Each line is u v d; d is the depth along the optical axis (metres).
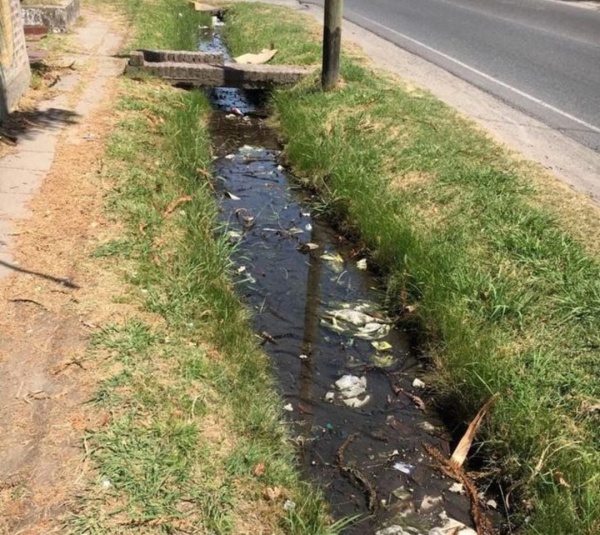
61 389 3.28
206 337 3.94
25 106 7.04
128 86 8.17
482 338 4.15
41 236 4.53
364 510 3.32
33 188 5.19
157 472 2.90
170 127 7.14
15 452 2.91
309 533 2.87
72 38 10.39
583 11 17.27
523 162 6.36
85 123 6.72
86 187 5.30
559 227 5.12
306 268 5.47
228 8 16.02
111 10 13.09
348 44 11.27
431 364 4.39
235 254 5.57
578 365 3.83
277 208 6.43
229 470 3.01
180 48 11.30
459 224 5.26
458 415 3.98
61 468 2.86
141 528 2.65
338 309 4.97
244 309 4.71
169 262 4.55
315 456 3.63
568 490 3.17
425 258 4.97
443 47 11.65
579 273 4.48
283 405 3.95
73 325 3.73
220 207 6.32
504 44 12.14
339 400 4.07
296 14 14.43
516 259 4.74
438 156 6.38
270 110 9.04
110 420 3.12
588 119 7.95
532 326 4.17
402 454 3.70
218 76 8.95
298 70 9.19
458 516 3.35
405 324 4.79
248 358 3.98
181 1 16.06
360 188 6.15
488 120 7.70
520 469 3.46
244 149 7.84
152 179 5.71
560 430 3.46
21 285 4.00
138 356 3.58
